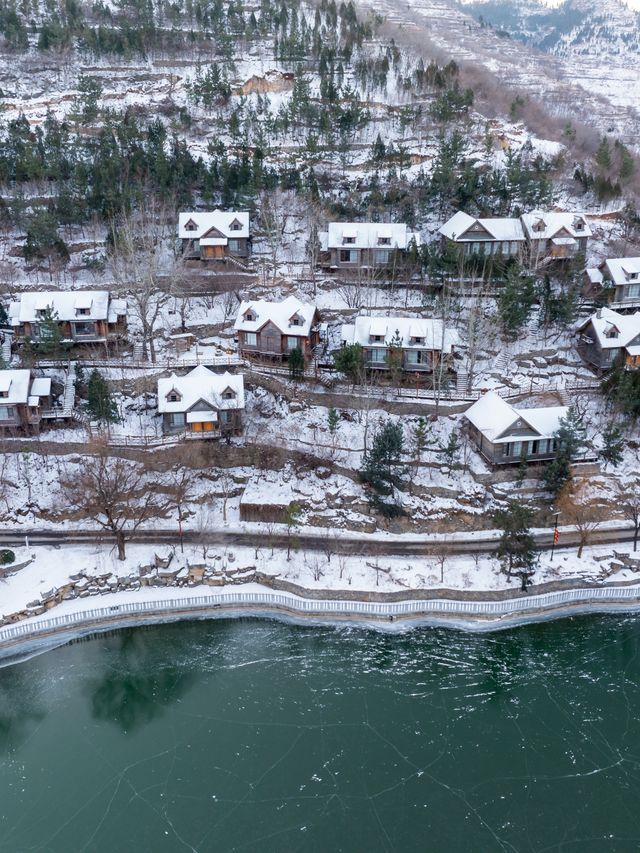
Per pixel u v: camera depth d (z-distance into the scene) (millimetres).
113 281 115875
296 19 186000
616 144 160375
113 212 122625
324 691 68438
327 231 123500
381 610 76125
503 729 64438
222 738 63594
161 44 175500
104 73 167250
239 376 92188
